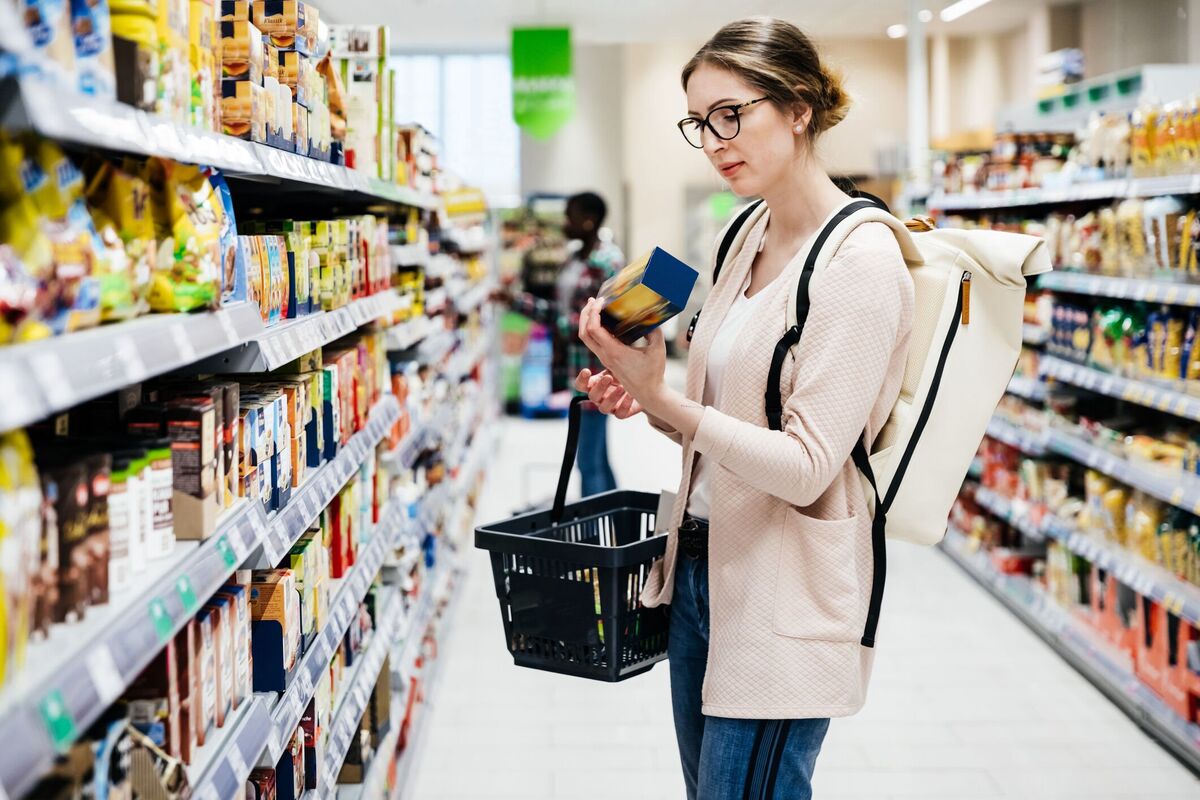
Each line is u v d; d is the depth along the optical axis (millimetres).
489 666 4449
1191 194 3842
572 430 2154
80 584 1223
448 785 3395
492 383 9703
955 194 6215
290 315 2225
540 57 11719
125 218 1418
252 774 1921
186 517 1553
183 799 1435
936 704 4016
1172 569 3715
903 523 1916
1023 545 5469
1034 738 3725
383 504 3369
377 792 2820
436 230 4832
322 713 2322
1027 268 1897
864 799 3297
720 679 1873
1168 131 3818
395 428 3562
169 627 1324
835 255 1810
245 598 1859
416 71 14242
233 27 1865
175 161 1550
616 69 14086
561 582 2000
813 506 1876
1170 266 3734
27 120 1001
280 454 2057
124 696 1495
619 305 1705
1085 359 4547
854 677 1866
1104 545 4262
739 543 1873
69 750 1179
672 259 1646
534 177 14234
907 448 1886
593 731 3820
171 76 1505
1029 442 5016
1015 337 1909
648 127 14578
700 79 1836
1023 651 4574
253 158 1789
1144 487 3828
